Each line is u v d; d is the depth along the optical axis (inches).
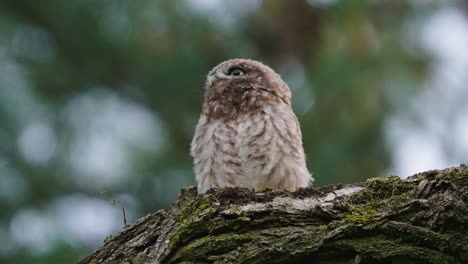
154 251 224.8
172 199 511.5
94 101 525.0
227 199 230.4
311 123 478.6
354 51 479.8
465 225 208.5
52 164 509.0
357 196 226.1
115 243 233.8
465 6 518.6
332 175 467.8
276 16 491.8
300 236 214.5
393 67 483.2
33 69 524.1
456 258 206.1
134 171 510.3
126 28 504.1
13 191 497.7
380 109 477.4
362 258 209.5
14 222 490.6
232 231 219.5
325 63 481.7
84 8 510.6
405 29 497.4
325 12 489.7
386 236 210.2
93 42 513.0
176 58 499.5
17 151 504.1
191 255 216.7
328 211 219.3
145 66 507.8
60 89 526.3
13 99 508.7
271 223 219.5
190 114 517.7
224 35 496.7
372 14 502.3
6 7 538.6
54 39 532.1
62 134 512.7
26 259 466.6
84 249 476.7
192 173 514.3
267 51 497.7
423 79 486.9
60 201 506.3
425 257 206.4
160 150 517.0
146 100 521.7
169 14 496.1
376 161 470.3
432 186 217.3
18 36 534.6
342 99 476.7
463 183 215.0
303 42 488.4
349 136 471.8
